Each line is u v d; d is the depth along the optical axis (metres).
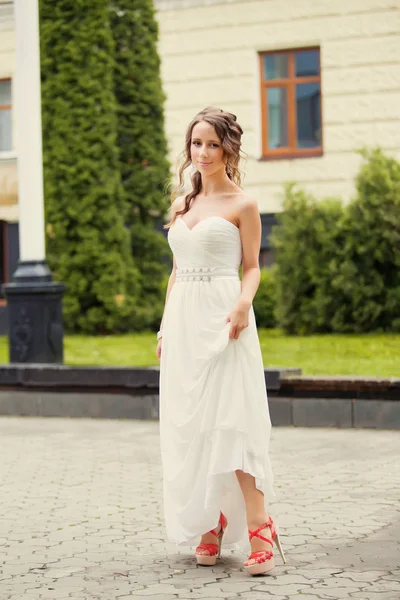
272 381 10.38
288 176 19.27
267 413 5.26
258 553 5.12
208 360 5.17
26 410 11.72
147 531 6.21
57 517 6.64
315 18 18.98
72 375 11.46
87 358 13.41
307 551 5.59
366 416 10.05
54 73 17.48
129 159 17.98
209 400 5.14
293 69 19.45
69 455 9.02
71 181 17.33
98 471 8.25
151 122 18.03
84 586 5.00
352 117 18.81
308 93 19.36
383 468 8.00
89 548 5.81
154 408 11.11
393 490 7.16
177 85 19.94
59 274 17.41
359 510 6.57
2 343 16.70
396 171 14.88
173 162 19.28
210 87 19.75
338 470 7.96
